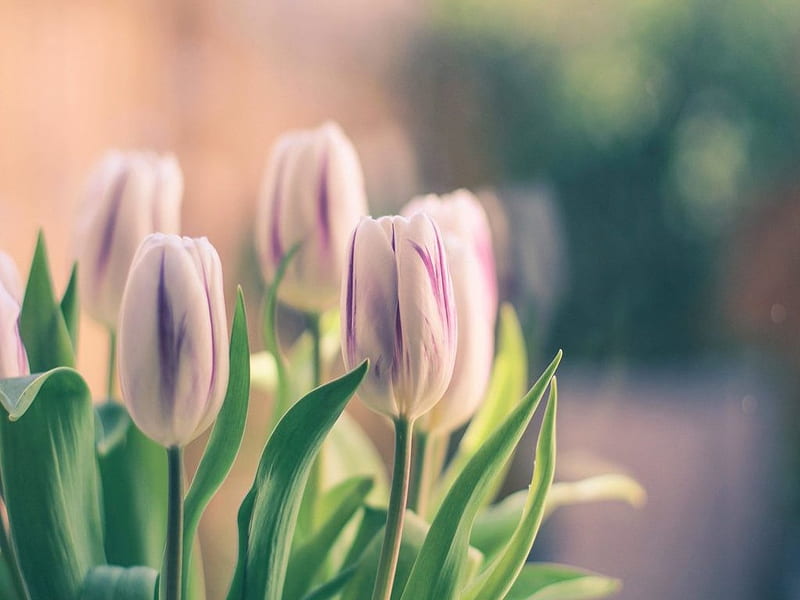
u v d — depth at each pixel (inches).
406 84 62.9
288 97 60.7
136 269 22.8
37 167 52.7
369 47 62.2
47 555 24.7
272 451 23.6
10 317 24.2
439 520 23.7
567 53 62.5
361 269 23.1
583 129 62.0
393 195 62.1
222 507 52.1
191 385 22.9
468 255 25.4
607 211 60.6
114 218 26.7
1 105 51.1
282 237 27.1
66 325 27.2
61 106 53.3
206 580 51.9
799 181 57.4
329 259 27.0
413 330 23.0
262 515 24.0
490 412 29.6
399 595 25.2
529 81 62.7
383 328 23.0
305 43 60.9
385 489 30.0
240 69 59.3
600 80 62.1
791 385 56.6
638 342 59.9
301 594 26.1
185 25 57.4
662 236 60.1
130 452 27.3
